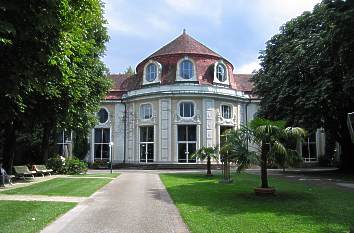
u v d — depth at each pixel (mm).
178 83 48938
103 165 51000
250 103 53094
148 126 50500
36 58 11336
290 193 17766
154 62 50625
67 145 53125
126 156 52875
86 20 13555
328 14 23953
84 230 10133
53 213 12203
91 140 54156
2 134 30953
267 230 9969
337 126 34031
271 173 35219
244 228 10180
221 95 49500
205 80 49656
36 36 11086
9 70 10969
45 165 33188
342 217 11805
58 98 23297
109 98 53969
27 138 44531
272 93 34469
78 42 13125
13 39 10742
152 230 10164
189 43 51500
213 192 18234
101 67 33000
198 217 11719
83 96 27469
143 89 50594
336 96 29672
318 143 53219
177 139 48562
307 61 30828
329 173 34250
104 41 32250
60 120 24938
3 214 11938
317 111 31172
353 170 35406
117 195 17234
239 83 57969
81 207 13773
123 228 10398
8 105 15023
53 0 10531
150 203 14820
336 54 25188
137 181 24844
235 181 24672
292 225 10602
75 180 25141
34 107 23312
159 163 48531
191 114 48875
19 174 26938
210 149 30203
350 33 22719
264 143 16953
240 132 17500
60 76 12266
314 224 10734
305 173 34719
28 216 11641
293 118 32062
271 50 38594
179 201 15172
